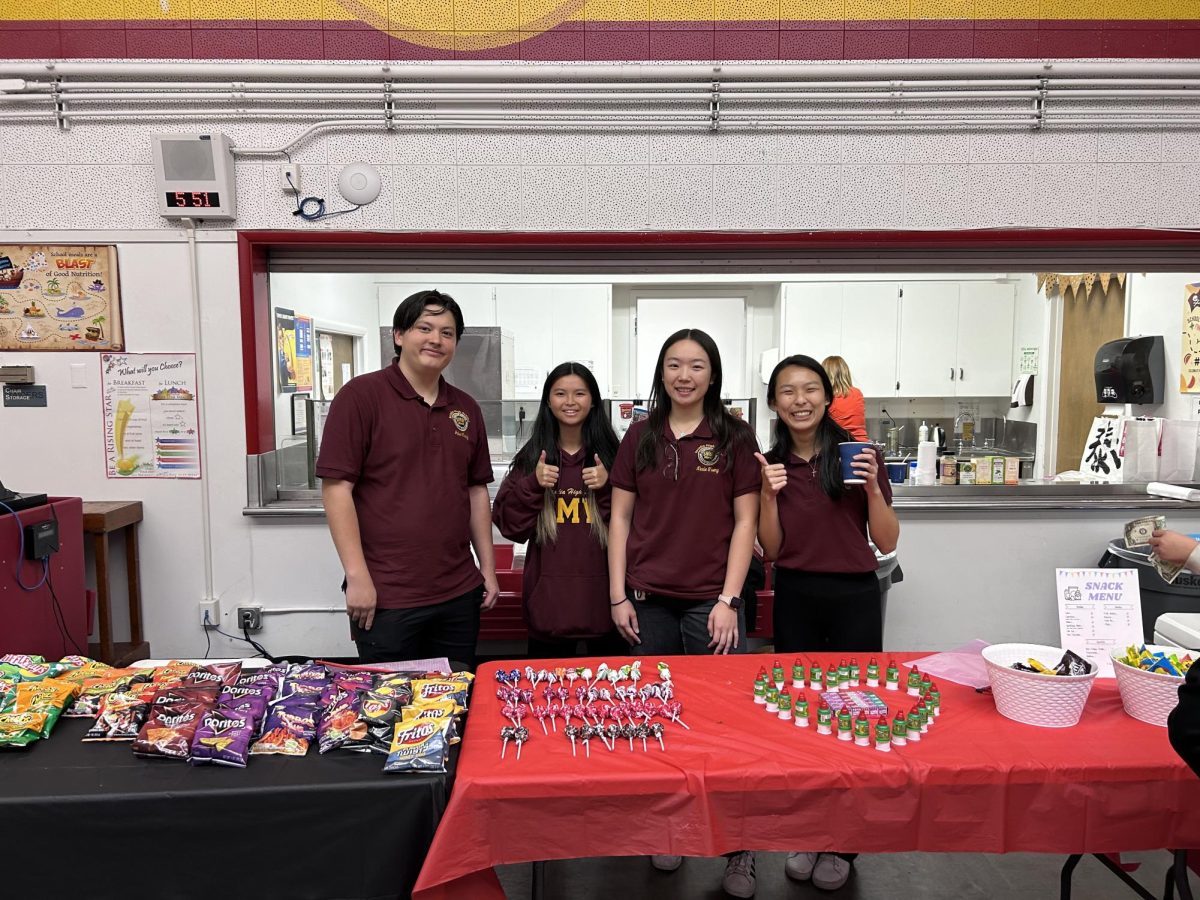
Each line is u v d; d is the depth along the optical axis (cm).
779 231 306
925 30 303
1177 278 379
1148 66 296
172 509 306
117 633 313
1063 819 123
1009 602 323
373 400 195
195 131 296
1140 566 291
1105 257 318
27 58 297
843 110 302
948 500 326
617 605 200
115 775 120
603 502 218
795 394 191
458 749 131
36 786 116
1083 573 166
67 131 296
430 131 300
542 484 211
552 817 119
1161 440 341
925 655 177
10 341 300
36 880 114
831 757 125
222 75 294
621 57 302
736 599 193
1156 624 216
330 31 298
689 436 193
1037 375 515
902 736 130
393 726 132
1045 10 303
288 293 402
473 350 370
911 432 578
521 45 300
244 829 116
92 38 296
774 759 125
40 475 305
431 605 201
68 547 225
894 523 196
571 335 539
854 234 305
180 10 296
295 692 142
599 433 220
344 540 193
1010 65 297
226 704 134
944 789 122
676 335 195
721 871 203
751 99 300
